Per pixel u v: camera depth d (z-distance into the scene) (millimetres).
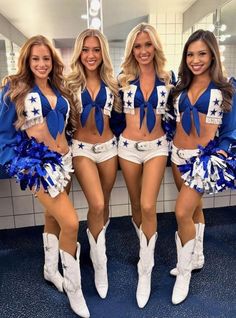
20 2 2959
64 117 1463
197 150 1513
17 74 1373
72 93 1521
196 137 1512
